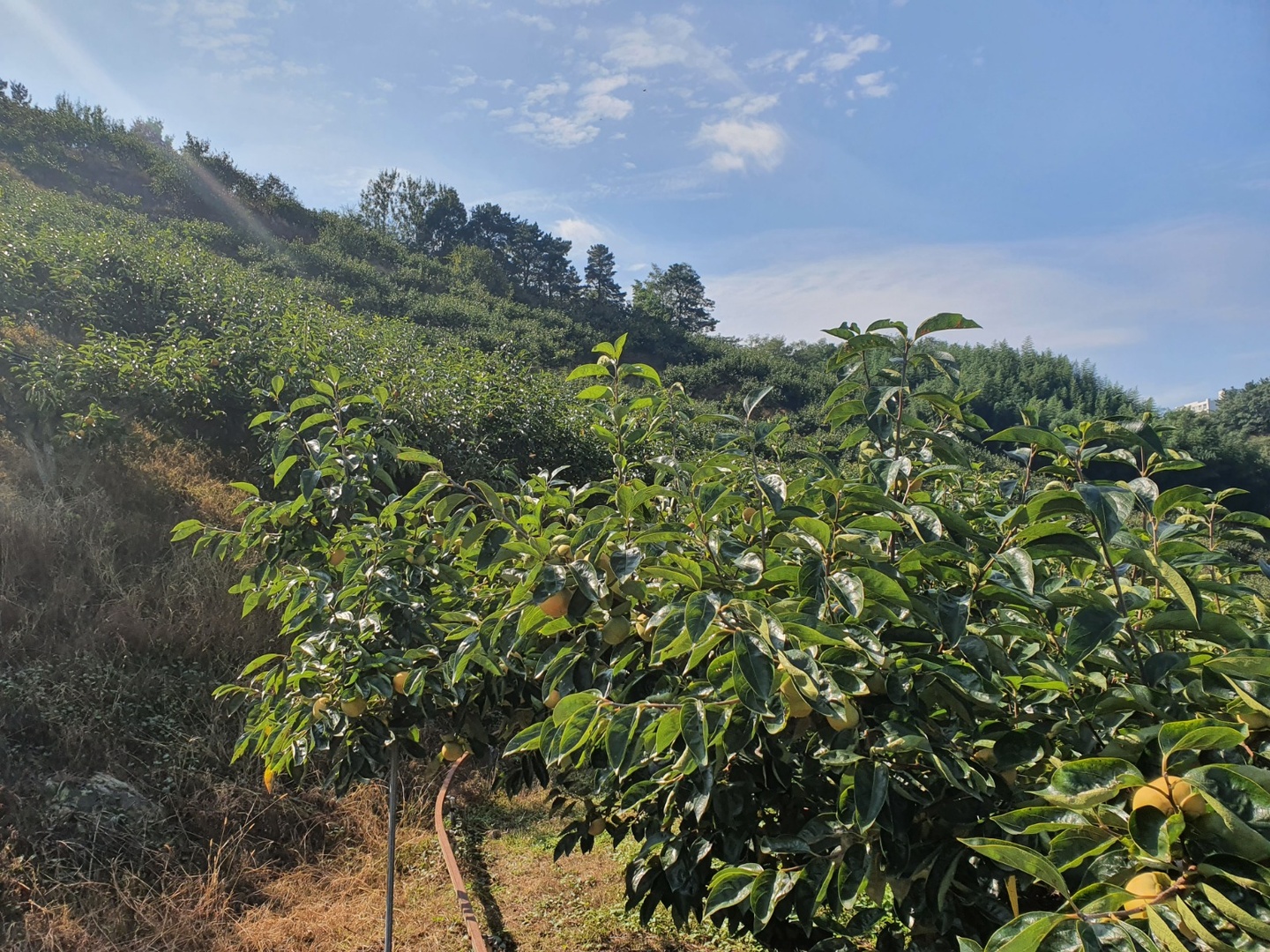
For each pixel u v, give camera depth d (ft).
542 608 6.51
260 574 11.53
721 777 7.00
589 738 6.81
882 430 7.52
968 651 5.67
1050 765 5.95
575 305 197.26
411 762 21.33
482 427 38.34
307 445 12.14
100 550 22.07
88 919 13.50
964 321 6.93
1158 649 6.09
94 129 122.72
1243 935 3.85
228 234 102.17
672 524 7.34
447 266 173.47
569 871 17.39
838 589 5.65
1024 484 7.74
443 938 14.38
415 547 10.69
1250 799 4.00
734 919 8.05
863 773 5.30
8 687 17.10
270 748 10.43
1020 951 3.87
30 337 33.86
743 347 193.77
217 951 13.70
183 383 30.45
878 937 6.96
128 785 16.69
